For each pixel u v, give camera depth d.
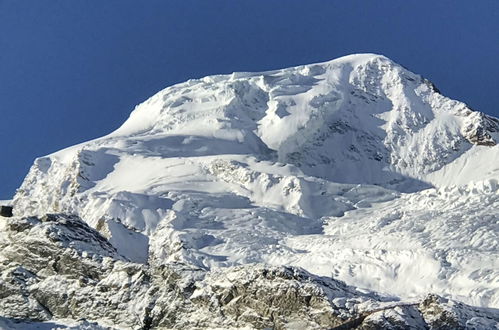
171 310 80.25
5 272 84.94
